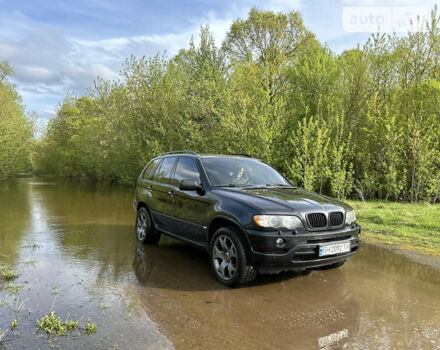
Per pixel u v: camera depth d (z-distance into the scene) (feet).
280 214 12.56
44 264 16.20
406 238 22.06
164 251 19.10
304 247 12.57
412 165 43.52
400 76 47.01
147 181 21.22
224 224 14.20
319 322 10.36
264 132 43.04
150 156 54.54
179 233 17.34
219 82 50.90
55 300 11.88
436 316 10.86
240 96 46.52
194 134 48.37
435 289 13.26
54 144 137.80
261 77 50.67
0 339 9.07
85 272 15.06
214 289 13.12
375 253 18.60
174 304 11.64
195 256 18.07
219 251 13.96
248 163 18.56
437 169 42.50
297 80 53.01
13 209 36.52
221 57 58.85
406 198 44.68
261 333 9.65
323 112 49.55
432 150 41.27
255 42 71.72
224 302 11.85
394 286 13.56
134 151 64.64
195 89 50.98
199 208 15.47
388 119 43.68
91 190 66.90
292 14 70.64
